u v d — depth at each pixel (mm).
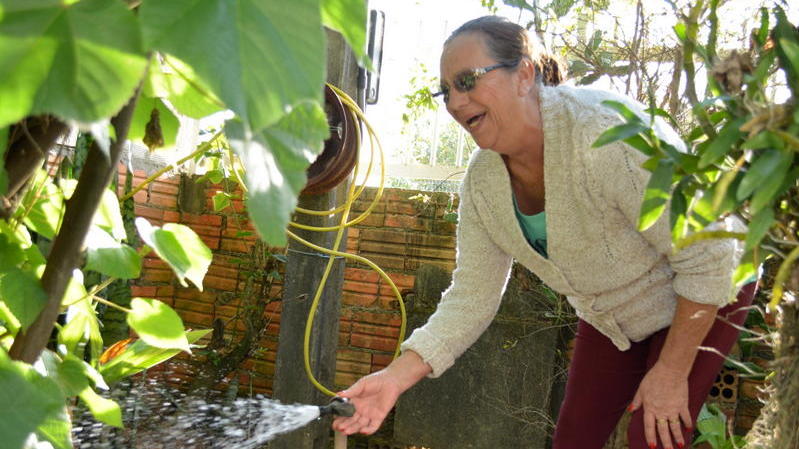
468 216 2246
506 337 3648
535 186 2100
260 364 4262
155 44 466
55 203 1123
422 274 3945
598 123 1849
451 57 1938
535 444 3580
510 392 3631
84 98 460
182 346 1061
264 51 483
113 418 1101
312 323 2742
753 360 3369
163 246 917
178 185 4438
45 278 815
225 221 4418
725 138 890
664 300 2078
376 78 2871
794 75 898
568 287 2129
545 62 2086
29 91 450
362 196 4199
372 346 4133
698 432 3090
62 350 1239
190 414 2969
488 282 2244
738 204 981
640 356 2256
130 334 3186
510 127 1948
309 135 596
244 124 465
